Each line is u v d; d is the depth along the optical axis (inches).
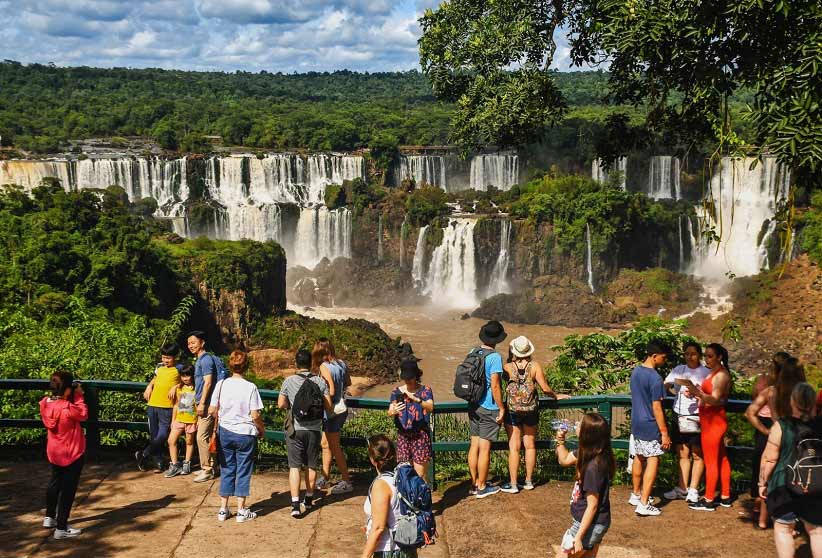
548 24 668.7
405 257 4271.7
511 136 703.1
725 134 538.9
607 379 644.7
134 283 2920.8
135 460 531.2
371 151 5064.0
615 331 3449.8
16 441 549.6
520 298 3735.2
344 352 2925.7
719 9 489.7
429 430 451.2
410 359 446.3
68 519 437.7
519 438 470.6
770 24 485.4
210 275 3248.0
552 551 404.2
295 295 4079.7
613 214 3932.1
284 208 4453.7
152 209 4279.0
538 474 506.9
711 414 442.3
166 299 3152.1
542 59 671.1
